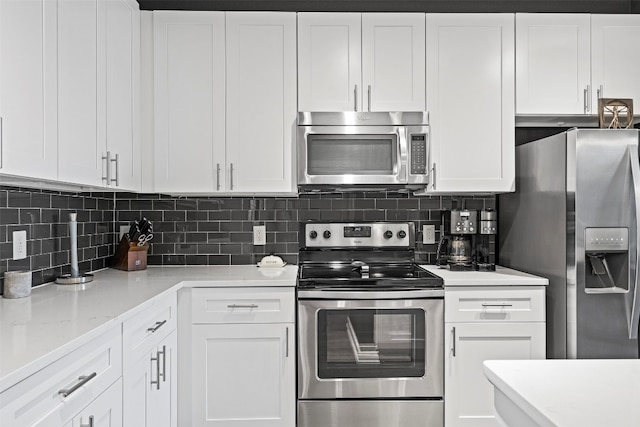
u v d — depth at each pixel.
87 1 1.91
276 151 2.65
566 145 2.29
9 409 0.98
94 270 2.68
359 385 2.39
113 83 2.20
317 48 2.67
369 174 2.63
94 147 1.97
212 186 2.65
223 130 2.64
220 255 3.01
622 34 2.73
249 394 2.40
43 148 1.57
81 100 1.85
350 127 2.62
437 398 2.42
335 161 2.63
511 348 2.43
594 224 2.23
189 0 2.99
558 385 0.88
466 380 2.42
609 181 2.23
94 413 1.39
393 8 3.04
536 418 0.77
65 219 2.37
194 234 3.00
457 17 2.70
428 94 2.69
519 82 2.71
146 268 2.83
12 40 1.40
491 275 2.55
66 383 1.23
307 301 2.39
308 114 2.62
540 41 2.71
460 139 2.69
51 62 1.62
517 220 2.78
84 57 1.87
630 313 2.23
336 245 2.95
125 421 1.63
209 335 2.39
